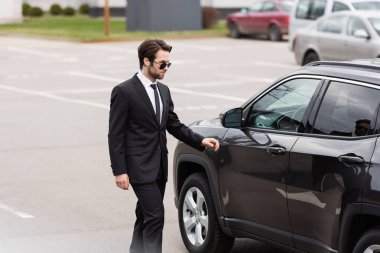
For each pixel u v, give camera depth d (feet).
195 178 32.45
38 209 40.65
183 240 33.35
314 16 112.68
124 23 208.03
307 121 27.53
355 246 25.29
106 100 80.33
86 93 85.71
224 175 30.50
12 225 37.86
